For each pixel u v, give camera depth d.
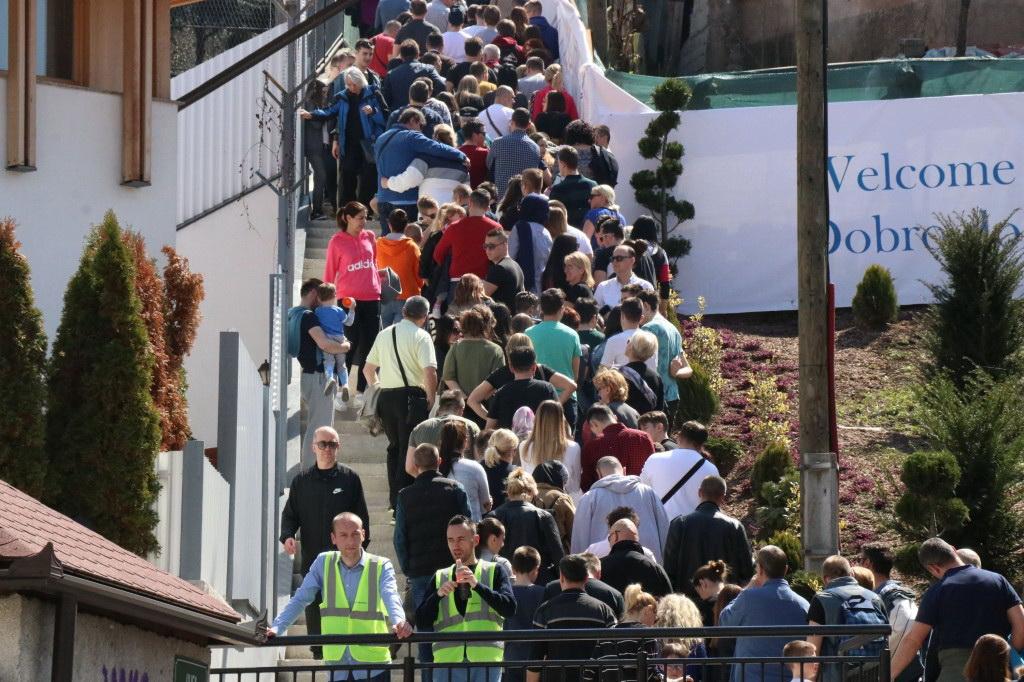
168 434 34.03
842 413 65.31
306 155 70.12
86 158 41.50
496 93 71.06
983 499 54.19
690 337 69.38
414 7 79.75
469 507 36.41
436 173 60.50
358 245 53.41
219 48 91.75
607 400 43.50
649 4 100.12
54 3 41.66
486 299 48.44
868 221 74.69
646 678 30.25
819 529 44.34
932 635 36.75
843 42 95.06
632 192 75.12
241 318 69.50
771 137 75.06
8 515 19.42
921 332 69.75
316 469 37.59
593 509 38.47
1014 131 74.69
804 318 45.22
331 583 32.94
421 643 33.31
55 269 40.84
